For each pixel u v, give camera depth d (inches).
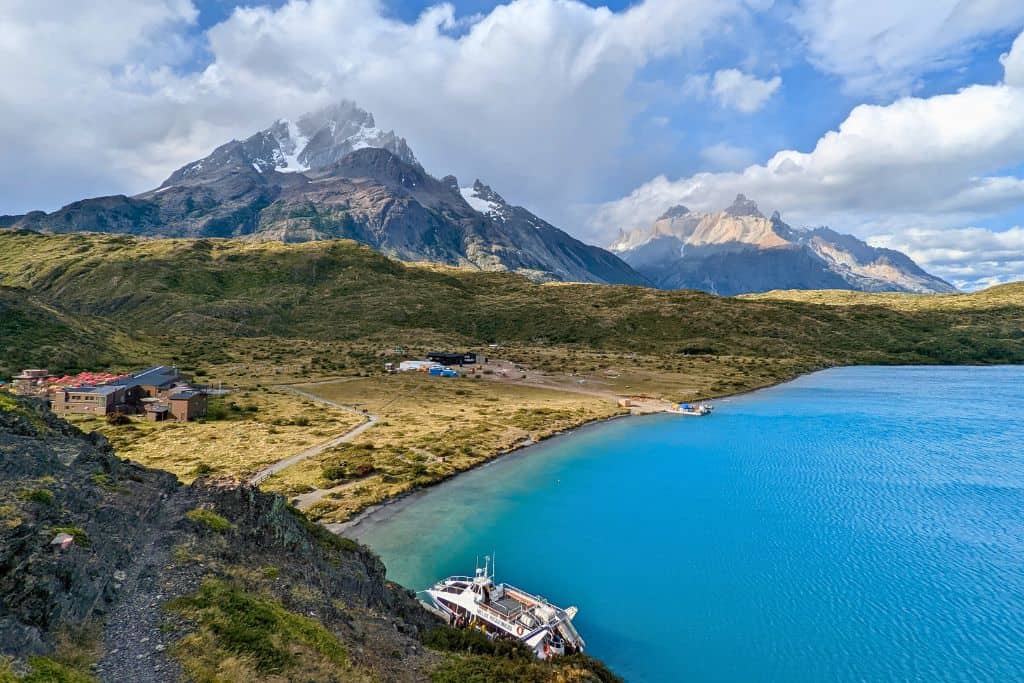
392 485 3518.7
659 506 3393.2
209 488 1776.6
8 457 1453.0
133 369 6825.8
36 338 6815.9
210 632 1163.9
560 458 4426.7
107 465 1731.1
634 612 2252.7
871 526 3078.2
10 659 906.1
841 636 2090.3
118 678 996.6
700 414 6156.5
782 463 4293.8
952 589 2409.0
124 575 1277.1
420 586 2379.4
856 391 7741.1
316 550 1770.4
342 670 1202.0
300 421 5162.4
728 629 2135.8
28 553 1109.7
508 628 1956.2
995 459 4311.0
